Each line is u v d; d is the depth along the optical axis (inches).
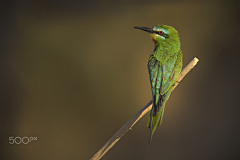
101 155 271.1
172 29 276.8
